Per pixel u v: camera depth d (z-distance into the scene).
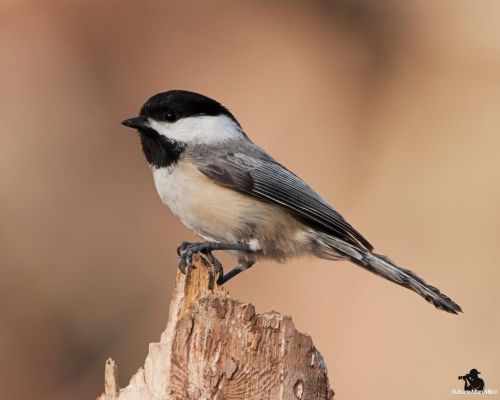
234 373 5.57
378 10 13.84
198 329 5.59
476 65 13.30
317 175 12.45
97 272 11.58
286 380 5.64
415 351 10.75
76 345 11.06
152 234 12.01
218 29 13.34
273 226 7.90
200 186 7.74
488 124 12.67
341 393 10.62
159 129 7.84
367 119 13.11
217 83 12.99
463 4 13.70
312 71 13.26
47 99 12.53
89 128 12.52
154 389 5.59
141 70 12.97
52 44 12.84
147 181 12.39
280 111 12.90
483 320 10.92
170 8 13.33
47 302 11.20
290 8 13.65
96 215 12.00
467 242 11.57
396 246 11.75
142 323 11.33
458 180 12.18
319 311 11.08
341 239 8.02
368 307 11.03
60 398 10.61
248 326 5.62
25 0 12.97
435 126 12.86
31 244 11.55
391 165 12.56
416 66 13.52
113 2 13.17
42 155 12.19
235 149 7.90
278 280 11.29
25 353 10.78
